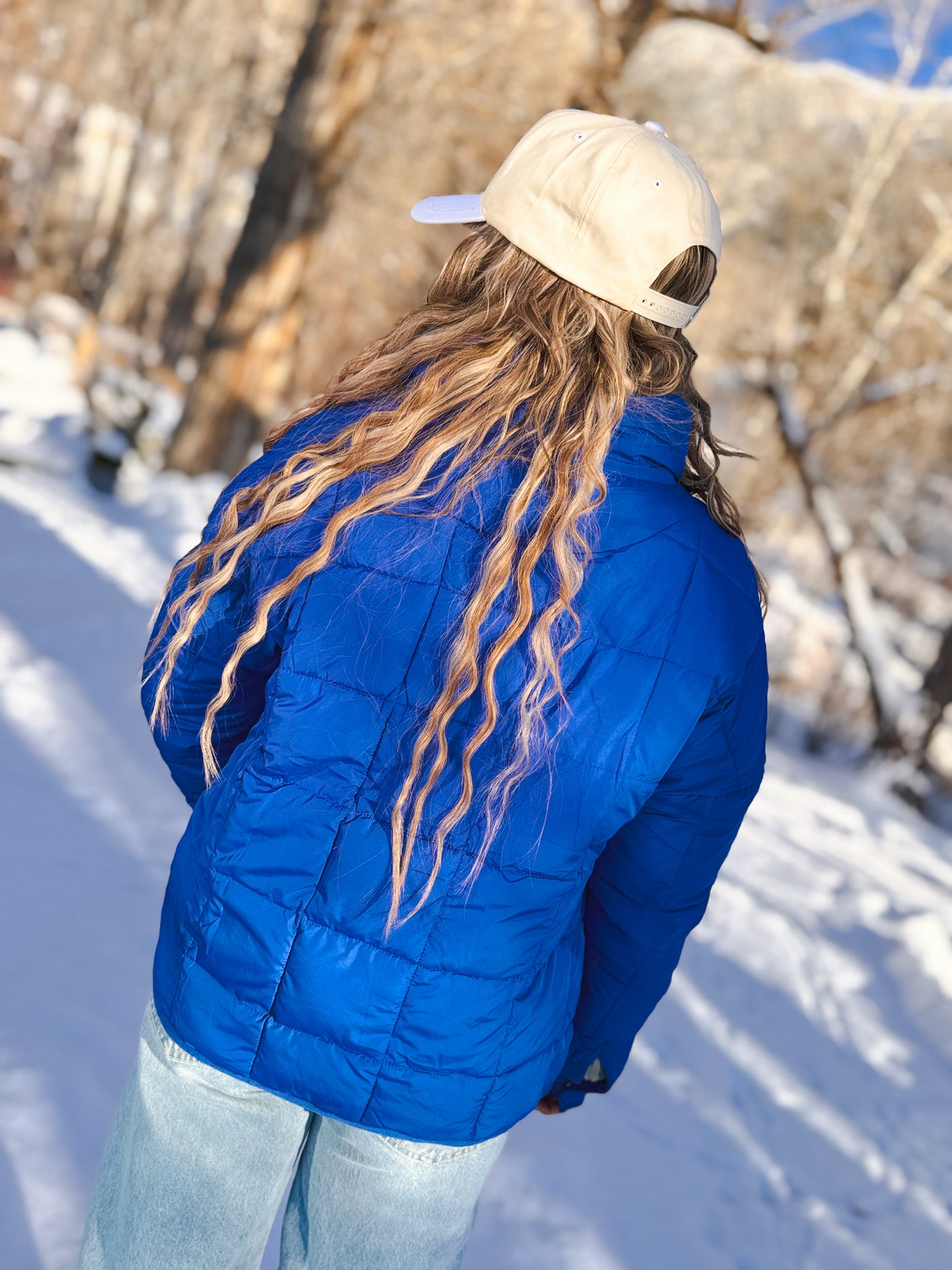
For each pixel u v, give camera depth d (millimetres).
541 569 1085
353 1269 1193
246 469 1242
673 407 1179
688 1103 3070
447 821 1064
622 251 1129
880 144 15617
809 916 5051
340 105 13195
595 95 14898
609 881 1257
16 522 7641
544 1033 1187
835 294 16250
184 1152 1184
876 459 18203
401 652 1097
